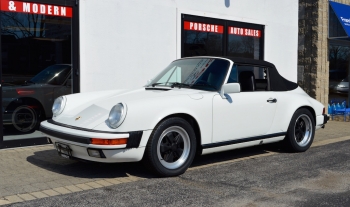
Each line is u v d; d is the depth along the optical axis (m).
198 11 9.05
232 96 5.58
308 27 11.91
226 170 5.48
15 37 6.70
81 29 7.29
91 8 7.40
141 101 4.75
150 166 4.84
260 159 6.19
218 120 5.37
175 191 4.49
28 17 6.81
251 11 10.23
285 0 11.05
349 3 12.96
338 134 8.96
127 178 4.98
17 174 5.11
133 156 4.64
